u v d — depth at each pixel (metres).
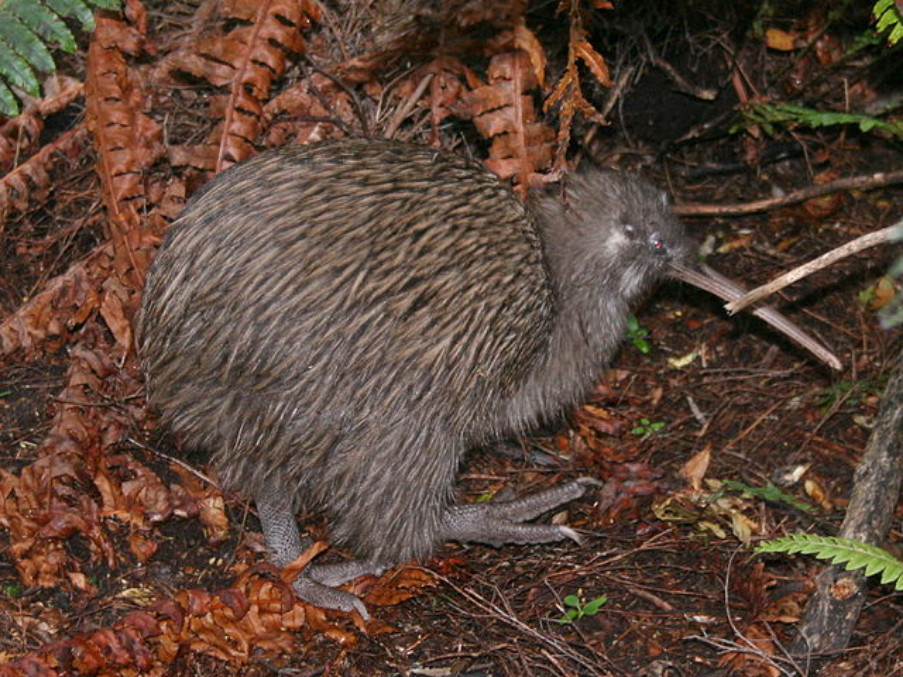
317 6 1.69
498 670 1.46
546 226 1.61
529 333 1.52
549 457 1.66
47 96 1.69
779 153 1.87
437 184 1.50
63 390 1.56
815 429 1.68
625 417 1.70
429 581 1.53
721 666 1.46
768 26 1.86
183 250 1.46
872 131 1.87
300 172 1.47
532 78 1.64
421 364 1.46
